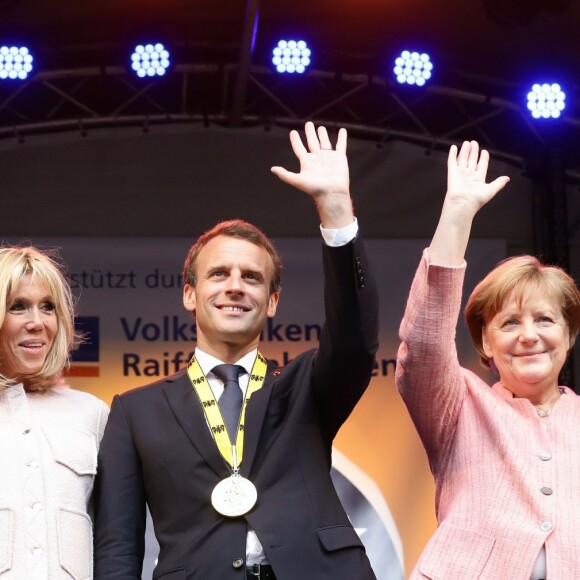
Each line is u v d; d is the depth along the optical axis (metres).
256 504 4.31
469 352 10.41
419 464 10.10
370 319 4.34
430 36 9.94
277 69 9.78
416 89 9.95
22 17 9.50
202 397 4.62
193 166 10.76
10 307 4.71
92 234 10.58
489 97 10.11
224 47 9.71
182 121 10.75
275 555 4.18
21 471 4.45
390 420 10.19
